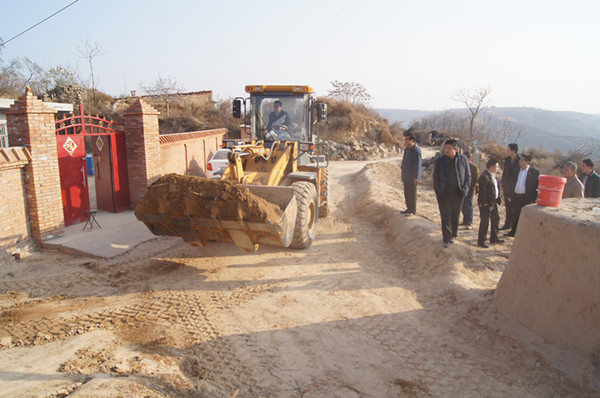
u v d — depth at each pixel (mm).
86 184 9680
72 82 31922
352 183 17297
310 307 5262
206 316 5043
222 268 6809
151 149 10914
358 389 3695
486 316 4746
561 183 4566
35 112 7480
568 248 3994
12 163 7160
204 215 6004
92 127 10047
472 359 4145
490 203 7469
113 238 8242
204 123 30234
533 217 4492
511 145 8359
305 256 7359
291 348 4328
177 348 4312
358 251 7684
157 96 33094
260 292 5773
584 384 3488
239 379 3799
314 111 9242
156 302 5504
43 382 3576
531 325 4277
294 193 6469
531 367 3898
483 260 6641
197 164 16625
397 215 9297
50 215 7938
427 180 17250
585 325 3797
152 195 6250
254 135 8992
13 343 4414
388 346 4395
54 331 4688
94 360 4008
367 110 34594
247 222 5863
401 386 3738
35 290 5996
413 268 6754
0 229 7027
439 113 41250
